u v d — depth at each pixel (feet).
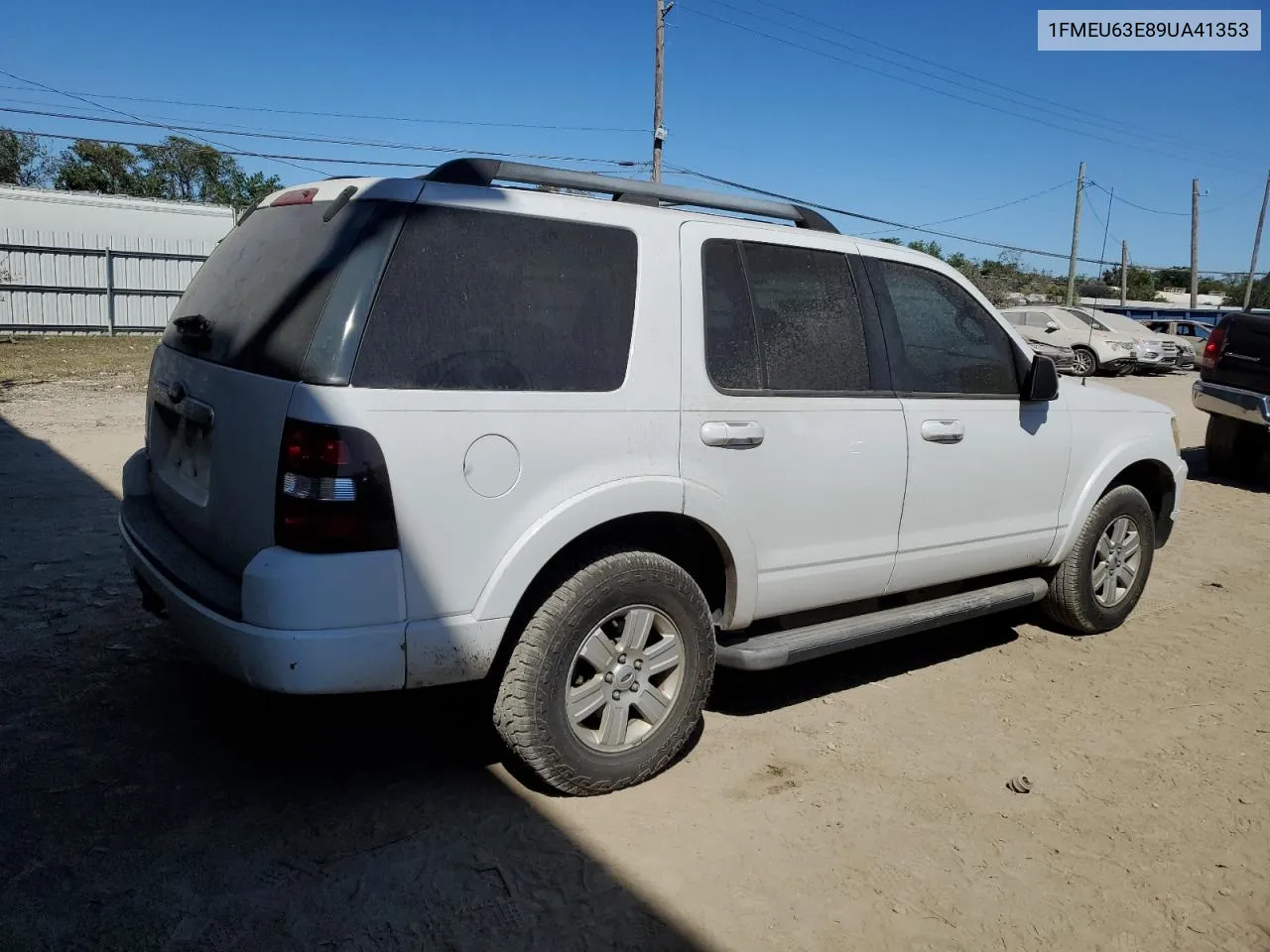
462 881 9.55
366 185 10.13
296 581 9.08
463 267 10.11
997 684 15.33
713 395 11.52
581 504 10.39
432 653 9.70
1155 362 78.48
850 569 13.16
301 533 9.22
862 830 10.93
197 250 85.35
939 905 9.70
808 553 12.62
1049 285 177.68
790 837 10.69
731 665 12.07
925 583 14.39
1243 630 18.44
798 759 12.48
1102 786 12.23
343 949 8.57
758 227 12.54
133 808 10.42
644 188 11.91
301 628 9.14
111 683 13.26
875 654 16.48
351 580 9.24
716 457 11.53
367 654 9.37
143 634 14.90
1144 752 13.21
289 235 10.77
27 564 17.75
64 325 78.95
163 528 11.76
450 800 10.92
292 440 9.22
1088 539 16.74
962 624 18.29
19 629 14.88
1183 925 9.64
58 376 48.01
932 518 13.99
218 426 10.25
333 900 9.16
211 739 11.98
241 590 9.61
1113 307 156.97
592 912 9.24
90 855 9.59
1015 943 9.24
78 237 80.28
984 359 14.80
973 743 13.23
